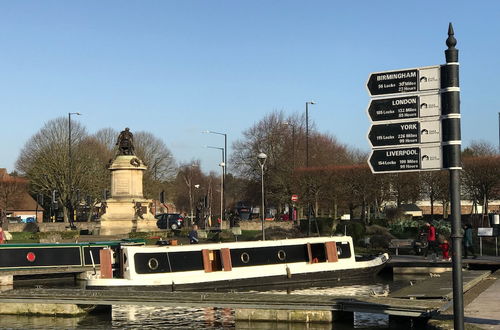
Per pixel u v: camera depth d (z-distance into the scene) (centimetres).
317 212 7669
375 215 7488
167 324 2314
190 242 4841
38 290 2642
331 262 3647
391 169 1300
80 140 9850
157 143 12356
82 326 2298
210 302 2311
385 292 3145
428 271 3850
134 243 4203
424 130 1271
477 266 3750
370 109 1323
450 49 1248
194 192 14250
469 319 1838
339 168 7025
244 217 9112
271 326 2205
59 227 7725
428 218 7456
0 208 10188
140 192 6125
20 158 10275
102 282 3091
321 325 2184
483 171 7450
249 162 8881
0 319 2436
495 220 4212
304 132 8719
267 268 3469
